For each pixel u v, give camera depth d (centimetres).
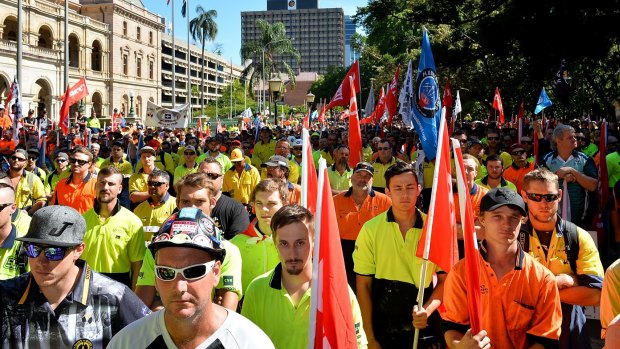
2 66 5378
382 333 446
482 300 347
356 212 637
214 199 488
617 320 242
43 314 302
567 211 629
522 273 342
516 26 2112
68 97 1739
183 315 237
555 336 336
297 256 335
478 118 4725
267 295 352
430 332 439
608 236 677
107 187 501
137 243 514
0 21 5612
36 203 771
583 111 3136
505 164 1083
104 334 310
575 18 1989
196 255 240
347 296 291
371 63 6362
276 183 453
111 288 318
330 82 8269
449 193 395
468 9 2727
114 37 7600
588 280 384
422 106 727
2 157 774
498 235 340
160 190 622
